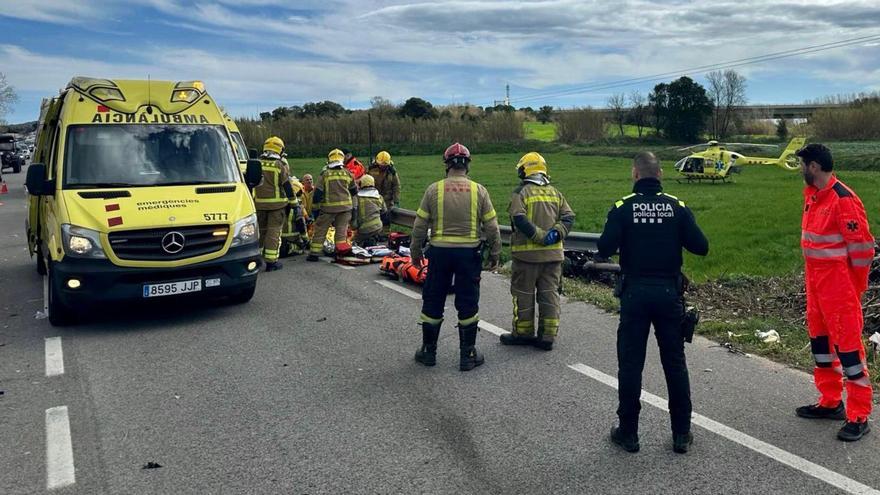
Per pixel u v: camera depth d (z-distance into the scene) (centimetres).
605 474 421
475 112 7838
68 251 706
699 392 549
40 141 1047
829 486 404
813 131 6125
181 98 880
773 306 803
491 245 639
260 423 499
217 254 759
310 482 414
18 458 447
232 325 760
